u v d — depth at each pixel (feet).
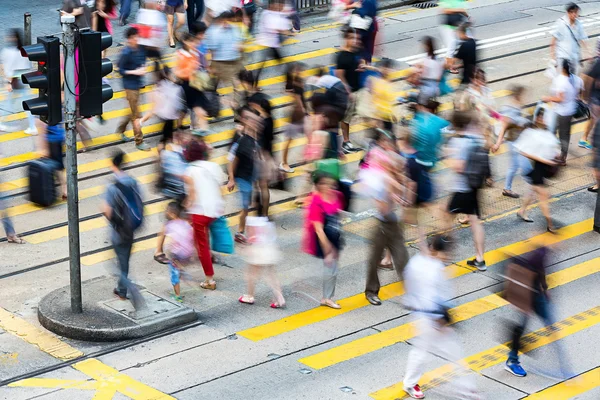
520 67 101.71
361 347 53.67
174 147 62.54
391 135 61.41
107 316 55.16
